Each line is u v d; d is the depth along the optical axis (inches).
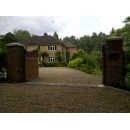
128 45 500.7
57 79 440.5
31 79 428.8
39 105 184.5
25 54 390.9
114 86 304.7
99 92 261.9
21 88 293.0
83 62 958.4
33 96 229.8
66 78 466.6
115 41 308.8
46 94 243.4
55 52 1525.6
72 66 1107.9
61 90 275.4
